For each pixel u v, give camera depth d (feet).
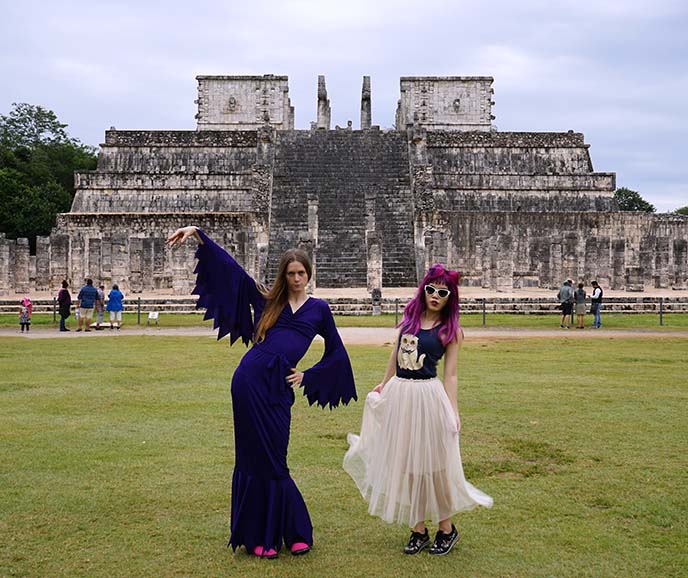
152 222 172.76
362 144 181.88
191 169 193.16
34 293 143.02
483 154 194.70
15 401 41.75
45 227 231.30
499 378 49.85
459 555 21.15
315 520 23.94
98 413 38.73
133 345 69.67
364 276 139.85
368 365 55.11
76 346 68.64
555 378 49.85
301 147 180.65
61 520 23.57
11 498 25.49
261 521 21.29
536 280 159.22
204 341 73.51
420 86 219.00
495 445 32.40
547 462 29.94
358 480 23.20
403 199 164.35
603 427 35.60
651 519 23.65
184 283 140.15
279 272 22.74
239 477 21.61
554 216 171.01
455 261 165.37
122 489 26.53
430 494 21.31
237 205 186.60
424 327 22.35
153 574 19.83
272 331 22.45
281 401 21.72
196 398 42.91
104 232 173.27
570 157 195.93
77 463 29.58
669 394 43.88
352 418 38.40
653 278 152.97
